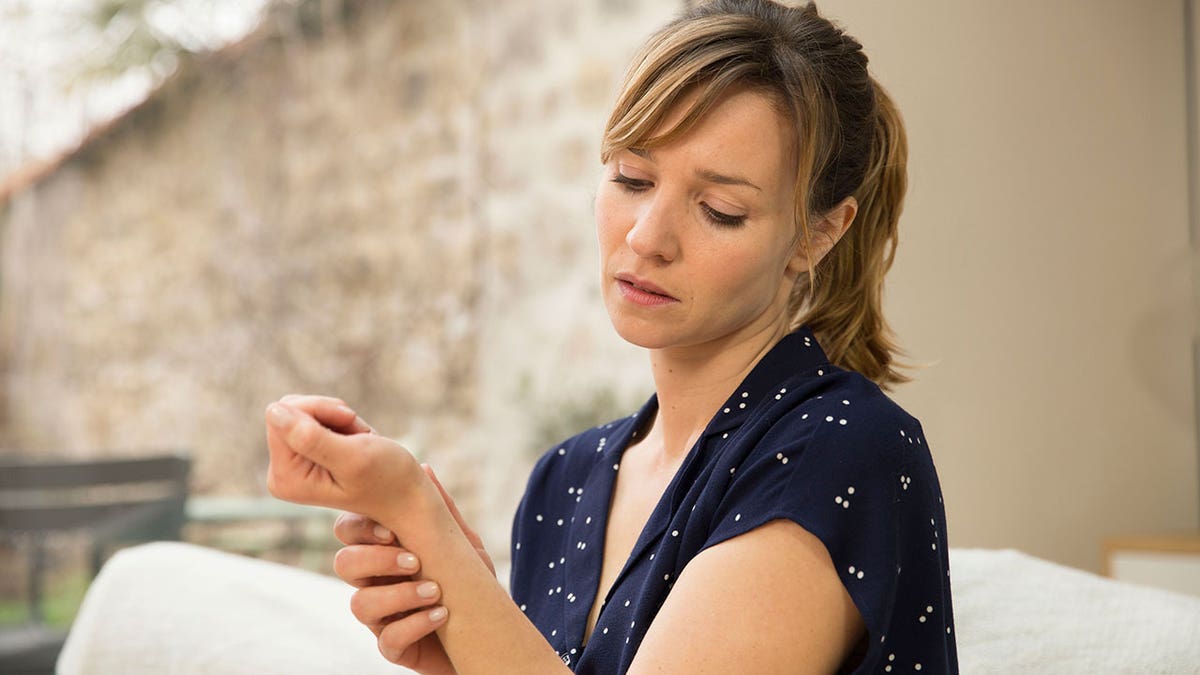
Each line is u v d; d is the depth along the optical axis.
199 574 1.54
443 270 6.01
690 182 0.93
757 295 0.96
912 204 2.18
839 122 0.98
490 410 5.80
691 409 1.03
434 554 0.80
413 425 6.05
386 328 6.15
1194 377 2.55
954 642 0.92
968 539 2.23
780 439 0.89
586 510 1.08
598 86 5.46
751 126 0.92
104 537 4.28
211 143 6.39
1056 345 2.38
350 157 6.29
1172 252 2.54
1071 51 2.42
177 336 6.36
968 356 2.24
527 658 0.81
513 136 5.81
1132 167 2.51
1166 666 1.23
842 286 1.10
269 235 6.37
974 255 2.26
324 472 0.79
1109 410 2.45
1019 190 2.33
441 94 6.07
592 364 5.40
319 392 6.25
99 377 6.23
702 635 0.80
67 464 4.21
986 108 2.29
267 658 1.40
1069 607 1.33
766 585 0.81
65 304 6.18
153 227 6.36
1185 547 2.26
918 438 0.89
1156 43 2.55
